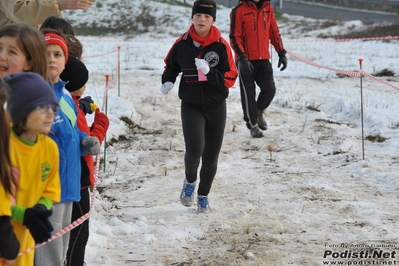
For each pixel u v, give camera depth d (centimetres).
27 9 1180
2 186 650
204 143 1365
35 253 851
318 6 8319
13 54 787
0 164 645
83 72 979
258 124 2114
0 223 650
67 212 877
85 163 934
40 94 696
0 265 679
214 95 1339
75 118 880
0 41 792
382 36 5550
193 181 1412
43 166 738
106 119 999
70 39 1038
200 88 1330
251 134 2088
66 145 841
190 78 1334
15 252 666
